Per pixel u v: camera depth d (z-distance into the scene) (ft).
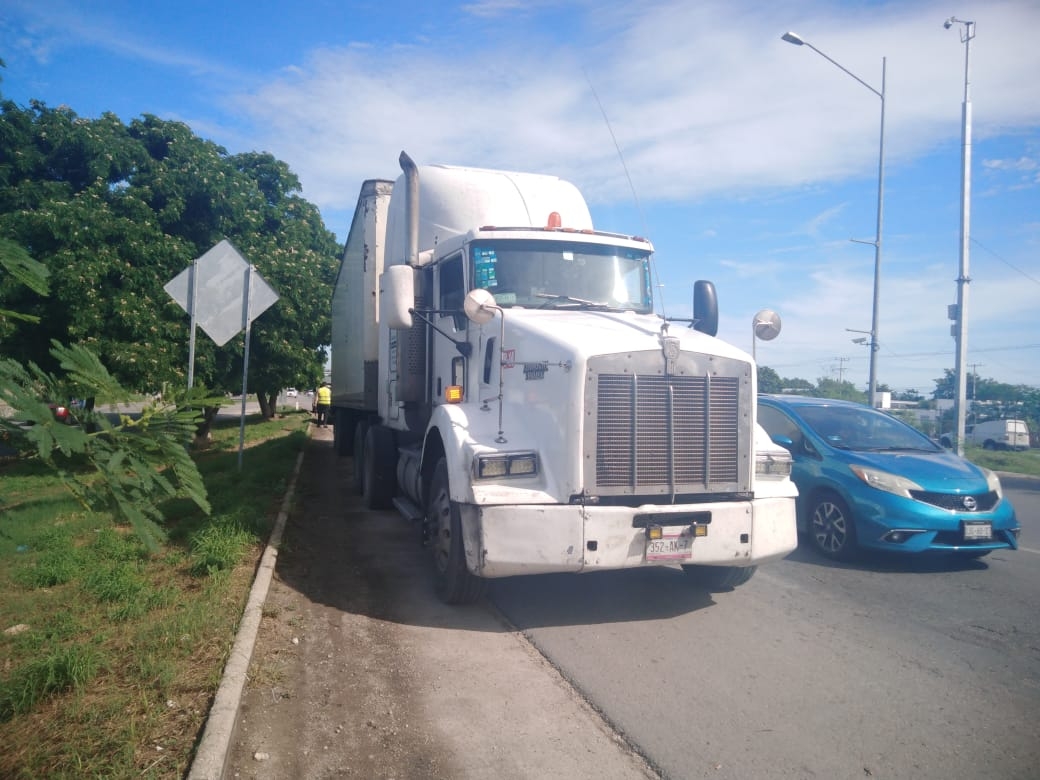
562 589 21.84
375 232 35.55
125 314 40.60
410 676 15.37
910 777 11.73
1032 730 13.38
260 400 113.70
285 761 11.82
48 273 9.41
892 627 19.03
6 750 11.21
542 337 19.10
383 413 33.88
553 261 23.73
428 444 22.04
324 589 21.07
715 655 16.81
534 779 11.55
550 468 18.03
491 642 17.47
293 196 65.77
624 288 24.32
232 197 49.14
